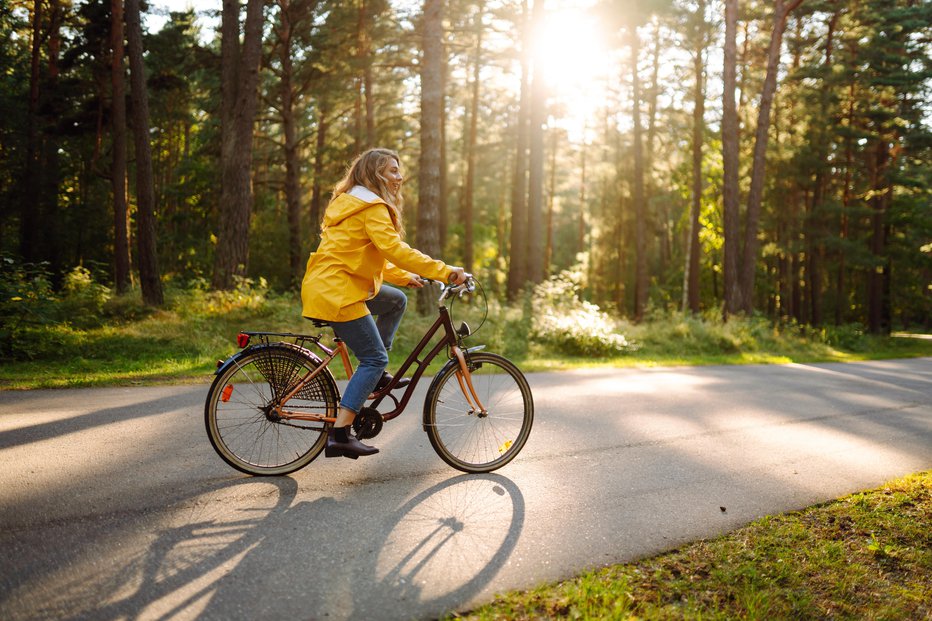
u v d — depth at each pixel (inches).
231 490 147.2
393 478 161.3
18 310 361.4
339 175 1088.8
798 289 1605.6
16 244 1203.9
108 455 168.4
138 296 609.6
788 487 169.5
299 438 165.8
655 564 120.1
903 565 123.9
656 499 155.6
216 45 1220.5
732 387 354.0
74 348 380.8
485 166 1560.0
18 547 114.0
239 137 629.0
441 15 562.6
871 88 1291.8
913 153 1325.0
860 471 187.8
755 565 120.6
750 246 864.3
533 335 552.4
